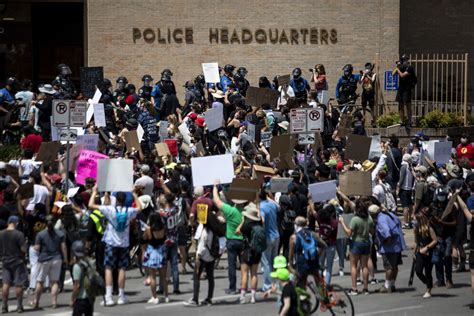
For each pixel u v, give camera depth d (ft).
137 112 185.37
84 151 138.72
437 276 136.15
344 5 230.68
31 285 125.39
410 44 247.50
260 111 176.76
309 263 113.80
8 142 179.22
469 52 248.11
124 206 121.08
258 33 230.27
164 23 229.04
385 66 230.27
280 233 132.87
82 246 103.91
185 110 195.42
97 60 228.84
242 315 114.93
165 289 122.31
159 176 143.64
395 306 123.54
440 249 129.18
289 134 156.66
